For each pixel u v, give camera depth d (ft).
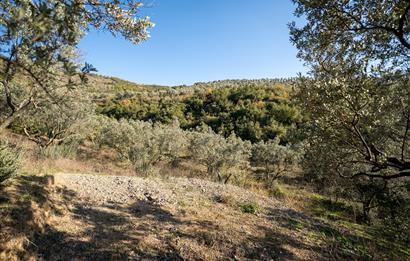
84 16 8.63
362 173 15.80
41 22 4.74
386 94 14.93
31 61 5.69
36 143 50.78
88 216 18.12
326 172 19.25
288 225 22.12
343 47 15.83
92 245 14.79
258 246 17.34
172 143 64.18
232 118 137.28
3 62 5.80
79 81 6.29
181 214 20.90
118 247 14.97
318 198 46.37
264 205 26.66
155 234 17.03
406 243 23.72
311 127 16.52
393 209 28.86
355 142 15.29
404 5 13.16
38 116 47.73
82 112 50.72
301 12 15.87
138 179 28.78
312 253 17.62
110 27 9.66
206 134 77.97
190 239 16.92
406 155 17.79
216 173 57.06
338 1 14.34
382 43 15.20
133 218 19.01
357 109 13.34
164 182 29.25
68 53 7.24
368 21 14.47
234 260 15.42
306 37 16.40
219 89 192.85
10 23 4.79
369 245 20.65
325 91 13.80
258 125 118.52
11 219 13.96
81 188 22.58
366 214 36.42
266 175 65.16
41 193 18.12
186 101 178.70
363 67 14.60
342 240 20.62
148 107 165.17
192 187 28.78
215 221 20.35
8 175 16.99
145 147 60.75
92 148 70.95
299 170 68.13
